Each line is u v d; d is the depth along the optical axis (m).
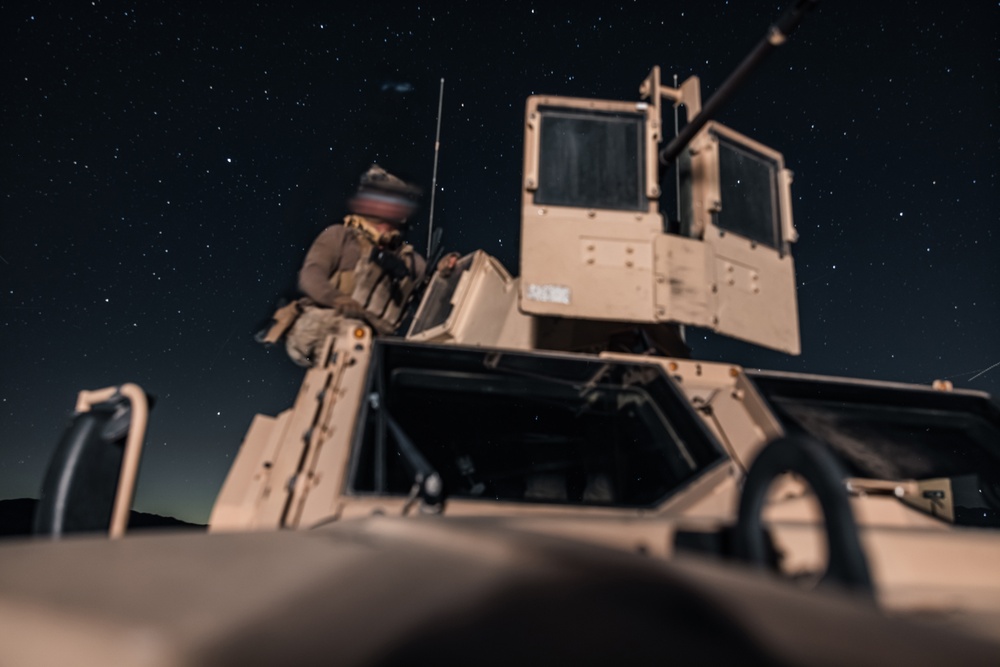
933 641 0.77
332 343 3.29
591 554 0.98
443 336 5.34
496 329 5.02
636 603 0.86
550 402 3.36
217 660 0.77
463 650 0.76
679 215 5.05
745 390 3.45
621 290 4.41
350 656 0.76
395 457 3.02
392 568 1.02
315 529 1.52
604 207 4.57
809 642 0.77
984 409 3.65
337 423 2.91
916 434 3.47
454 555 1.07
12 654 0.86
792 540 1.82
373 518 1.39
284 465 2.83
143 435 2.36
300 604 0.89
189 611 0.88
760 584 0.94
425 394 3.27
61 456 2.30
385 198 4.79
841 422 3.42
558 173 4.61
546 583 0.92
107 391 2.48
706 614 0.83
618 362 3.49
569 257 4.44
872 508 2.88
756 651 0.76
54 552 1.17
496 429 3.51
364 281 4.71
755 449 3.19
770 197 5.11
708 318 4.48
